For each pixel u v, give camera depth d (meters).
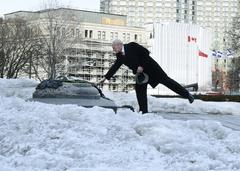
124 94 20.36
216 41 162.62
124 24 133.75
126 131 7.14
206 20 194.00
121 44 10.12
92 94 10.73
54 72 72.06
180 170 5.43
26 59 66.44
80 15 119.38
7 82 23.25
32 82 23.78
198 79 140.12
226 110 19.36
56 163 5.52
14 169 5.20
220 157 6.25
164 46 136.88
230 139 7.53
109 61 119.44
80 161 5.66
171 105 19.16
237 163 5.91
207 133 8.03
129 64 10.16
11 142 6.48
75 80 11.41
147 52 10.16
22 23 69.56
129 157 5.93
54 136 6.68
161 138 6.85
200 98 35.78
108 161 5.69
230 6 194.25
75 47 88.06
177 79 137.38
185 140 6.86
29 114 7.64
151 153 6.23
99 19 128.62
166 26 137.38
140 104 10.39
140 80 10.16
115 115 8.23
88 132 6.97
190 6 191.88
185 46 139.38
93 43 118.50
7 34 64.94
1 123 7.14
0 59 63.47
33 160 5.56
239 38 56.19
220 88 134.50
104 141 6.66
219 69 142.88
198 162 5.84
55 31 77.69
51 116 7.52
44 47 72.50
